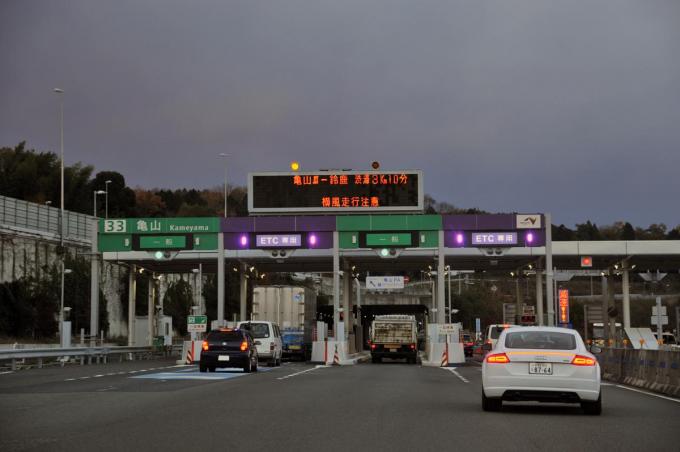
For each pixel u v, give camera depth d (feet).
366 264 227.81
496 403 60.34
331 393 76.64
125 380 98.89
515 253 198.80
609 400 75.25
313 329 222.28
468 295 484.33
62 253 230.48
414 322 198.80
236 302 369.09
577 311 435.94
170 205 572.92
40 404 63.93
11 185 361.51
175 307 336.90
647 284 539.70
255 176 169.99
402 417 55.26
